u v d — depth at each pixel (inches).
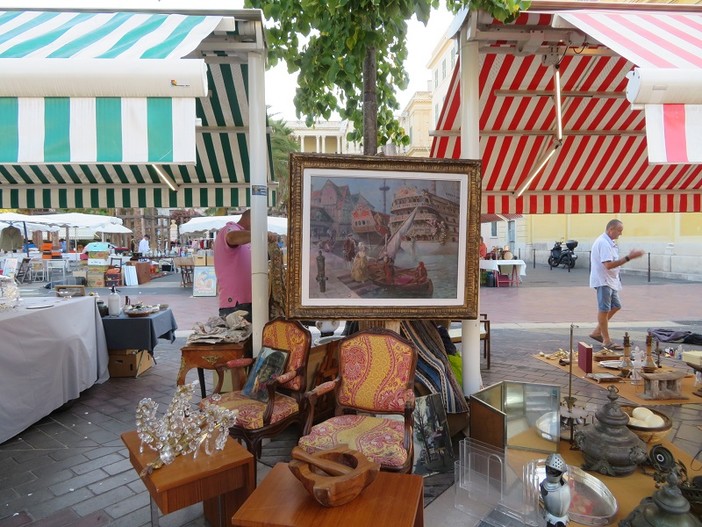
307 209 122.9
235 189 235.3
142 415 91.4
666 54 92.4
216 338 148.1
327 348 155.9
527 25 142.6
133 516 105.0
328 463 76.2
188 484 81.0
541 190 239.9
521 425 124.1
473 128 149.1
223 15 131.6
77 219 580.7
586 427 125.0
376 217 125.4
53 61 76.5
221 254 175.9
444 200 126.6
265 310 149.9
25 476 124.0
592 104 198.1
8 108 76.5
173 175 227.9
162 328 226.5
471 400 128.2
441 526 97.5
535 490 97.1
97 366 202.4
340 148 1467.8
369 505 72.8
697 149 79.4
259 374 128.9
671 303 405.4
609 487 103.8
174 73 77.0
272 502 73.6
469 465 107.3
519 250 946.7
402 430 105.8
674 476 83.7
